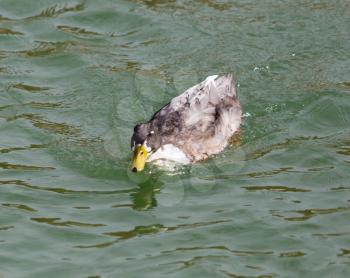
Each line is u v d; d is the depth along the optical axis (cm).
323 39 1914
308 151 1552
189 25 1988
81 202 1412
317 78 1780
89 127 1638
